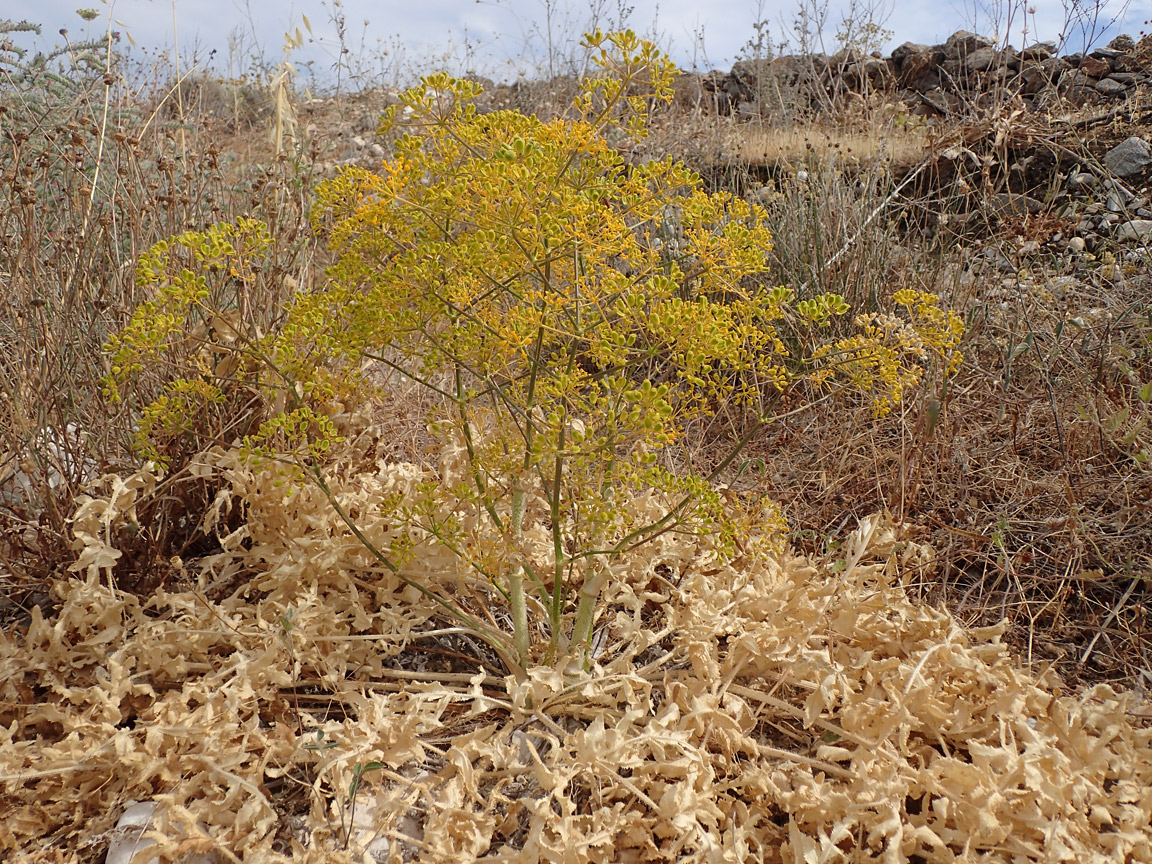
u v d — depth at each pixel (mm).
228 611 1808
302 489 1929
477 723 1669
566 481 1530
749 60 7410
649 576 1946
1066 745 1475
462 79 1356
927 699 1499
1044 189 4410
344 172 1548
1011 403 2689
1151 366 2740
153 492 1881
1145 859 1268
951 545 2215
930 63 7387
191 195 2670
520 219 1263
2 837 1327
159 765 1380
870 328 1637
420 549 1903
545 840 1254
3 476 2139
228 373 1838
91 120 2488
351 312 1482
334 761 1349
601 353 1321
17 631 1885
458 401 1578
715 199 1477
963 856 1256
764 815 1390
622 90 1397
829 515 2480
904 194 4812
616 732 1408
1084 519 2283
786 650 1603
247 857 1248
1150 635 1946
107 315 2236
